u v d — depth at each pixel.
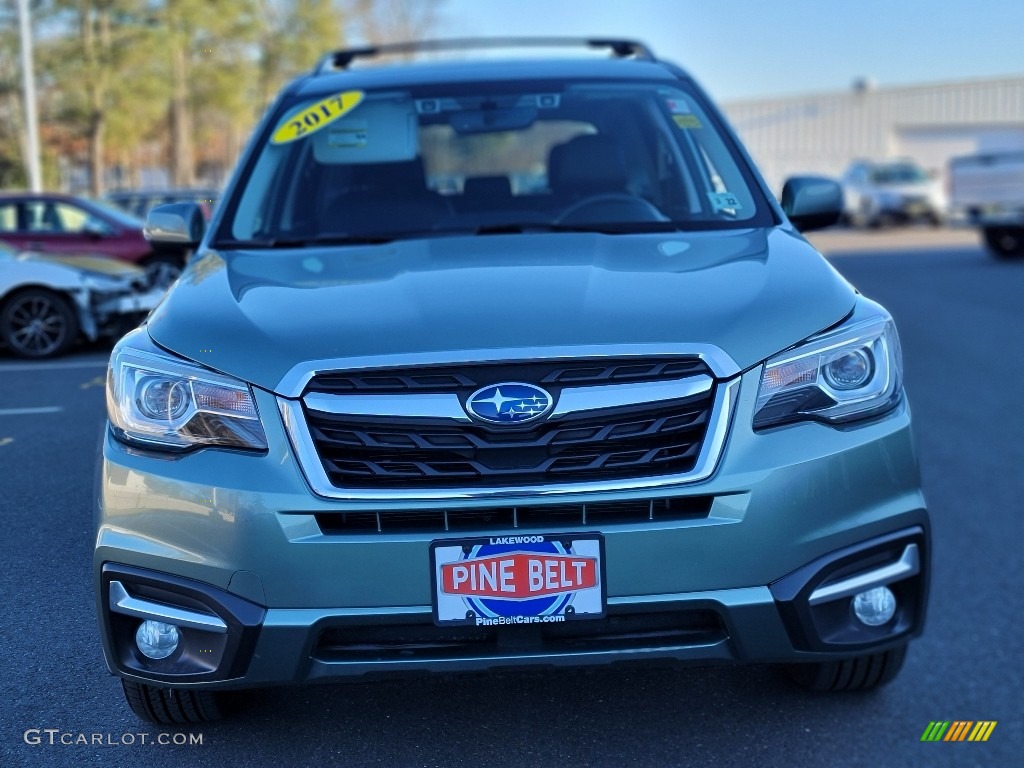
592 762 2.57
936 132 38.25
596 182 3.71
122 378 2.43
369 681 2.33
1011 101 36.78
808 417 2.38
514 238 3.18
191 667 2.35
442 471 2.27
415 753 2.59
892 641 2.46
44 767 2.48
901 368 2.55
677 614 2.33
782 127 40.25
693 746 2.65
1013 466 5.65
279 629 2.26
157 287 8.47
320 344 2.36
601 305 2.47
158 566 2.31
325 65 4.39
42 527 3.01
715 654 2.33
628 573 2.26
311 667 2.30
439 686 2.93
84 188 37.91
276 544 2.25
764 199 3.45
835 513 2.35
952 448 6.01
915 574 2.45
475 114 3.87
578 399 2.29
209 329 2.46
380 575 2.25
